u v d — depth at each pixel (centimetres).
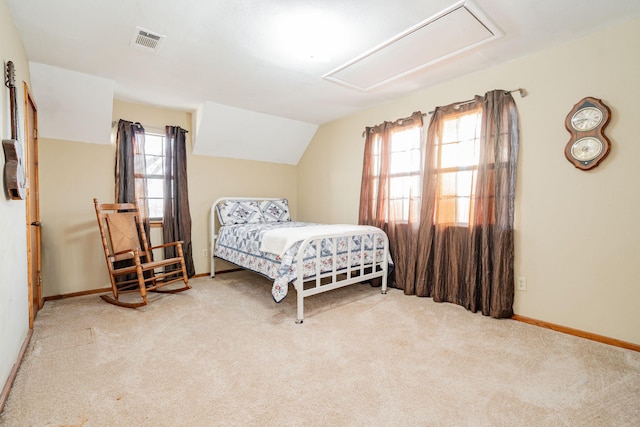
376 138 353
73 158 309
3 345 146
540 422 133
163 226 360
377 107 358
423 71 263
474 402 146
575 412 140
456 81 283
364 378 166
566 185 222
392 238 335
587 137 209
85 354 190
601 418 136
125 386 158
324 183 439
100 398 148
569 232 222
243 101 339
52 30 197
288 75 268
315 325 237
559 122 224
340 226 332
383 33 200
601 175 207
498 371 173
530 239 241
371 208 355
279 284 234
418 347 201
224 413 138
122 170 327
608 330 206
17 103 183
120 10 176
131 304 274
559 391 155
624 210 199
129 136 331
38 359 184
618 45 198
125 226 315
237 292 326
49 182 297
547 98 229
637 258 195
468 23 189
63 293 305
